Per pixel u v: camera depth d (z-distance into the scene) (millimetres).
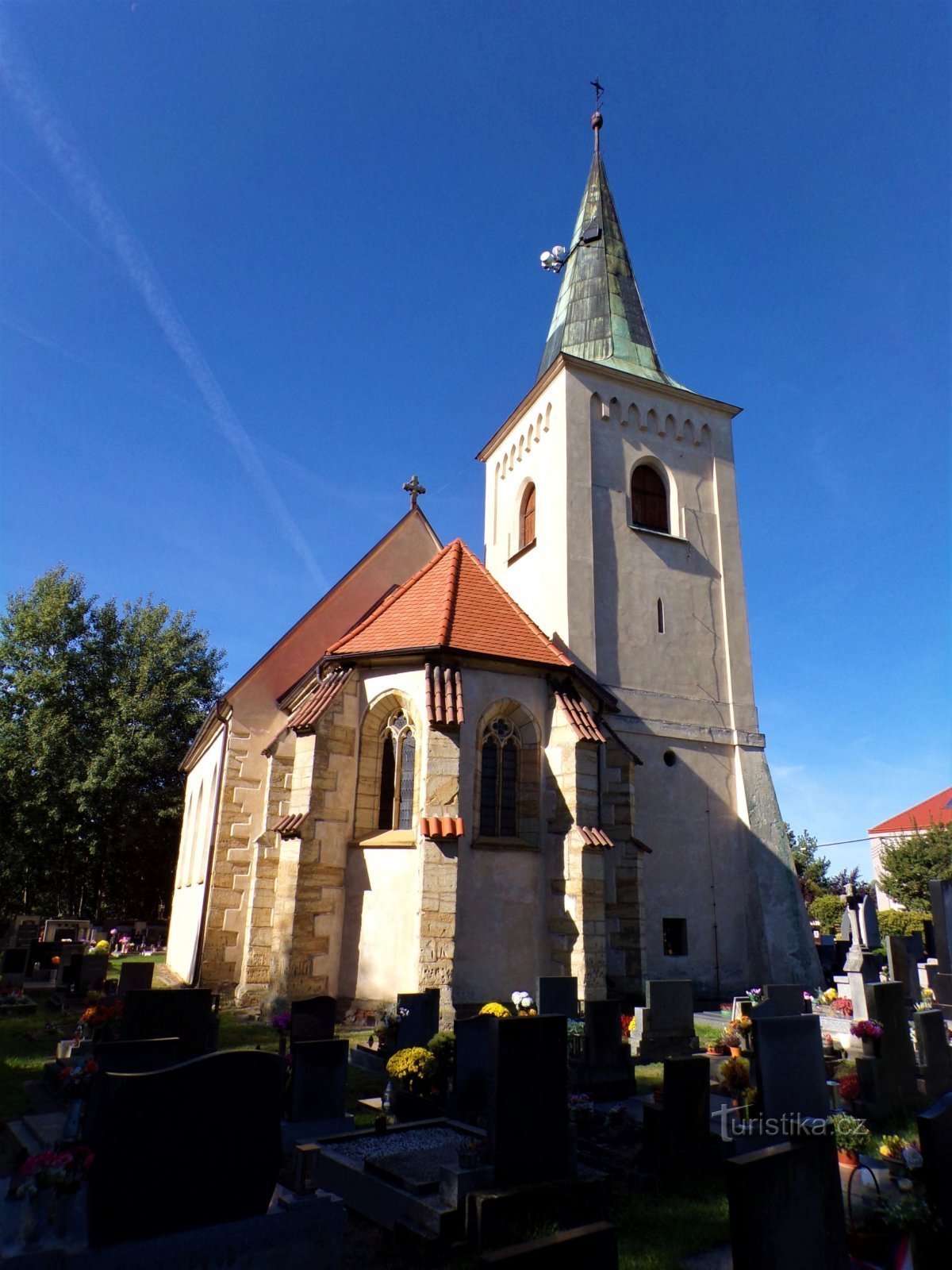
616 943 19172
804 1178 5633
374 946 16469
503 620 20141
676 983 14672
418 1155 8047
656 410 26812
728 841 23359
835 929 42750
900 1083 10695
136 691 40125
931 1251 6105
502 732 18438
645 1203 7730
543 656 19234
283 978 16016
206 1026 10922
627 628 23906
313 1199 6289
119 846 39000
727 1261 6496
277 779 20078
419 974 14961
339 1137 8789
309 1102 9484
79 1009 17984
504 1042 7375
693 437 27359
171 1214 5633
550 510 24906
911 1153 7137
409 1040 12266
